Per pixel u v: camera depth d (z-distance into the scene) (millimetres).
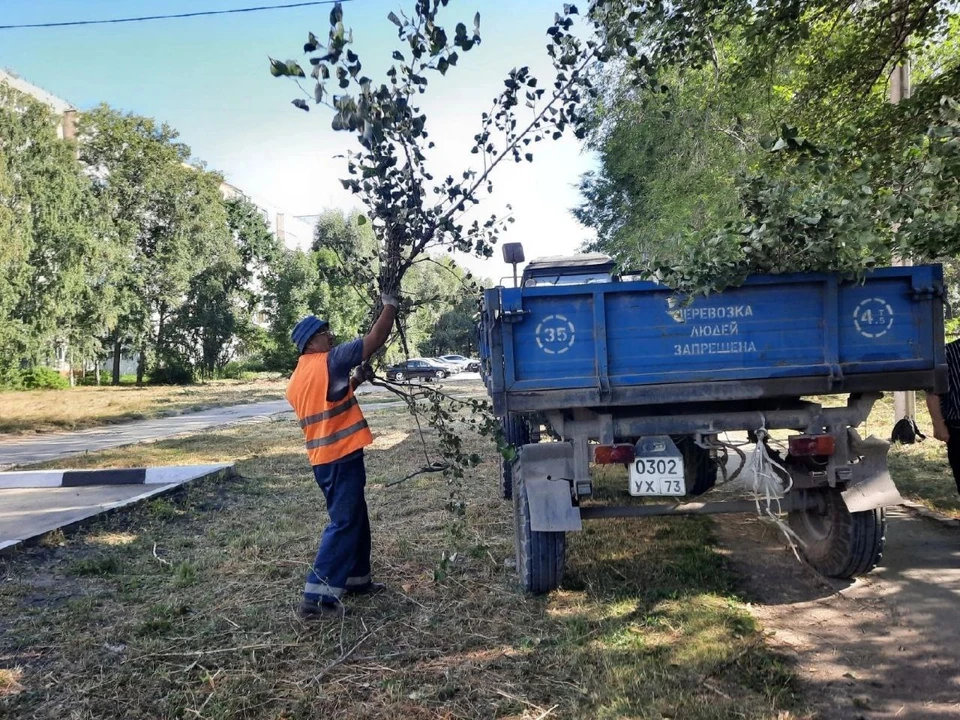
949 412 5336
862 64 7824
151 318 43250
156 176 41531
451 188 4117
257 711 3264
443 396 4820
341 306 42188
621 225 20125
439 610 4379
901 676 3475
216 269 45844
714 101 10008
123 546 5828
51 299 33438
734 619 4098
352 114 3441
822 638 3910
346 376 4391
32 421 17828
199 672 3627
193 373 44312
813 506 4801
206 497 7613
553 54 4133
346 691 3416
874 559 4562
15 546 5539
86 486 8727
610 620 4121
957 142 4262
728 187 9250
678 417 4391
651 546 5523
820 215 3883
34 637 4039
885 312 4270
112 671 3643
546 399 4188
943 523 6043
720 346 4227
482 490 7656
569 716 3164
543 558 4457
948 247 4430
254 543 5820
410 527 6227
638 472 4258
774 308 4230
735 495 7070
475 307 5738
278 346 43562
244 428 15117
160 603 4516
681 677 3436
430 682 3488
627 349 4211
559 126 4191
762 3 7004
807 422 4395
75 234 33875
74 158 35281
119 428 16875
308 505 7203
